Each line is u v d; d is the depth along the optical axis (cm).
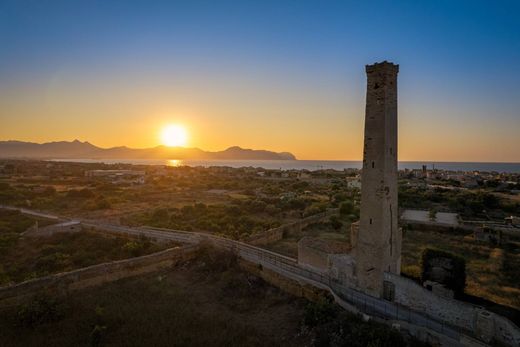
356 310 2247
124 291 2875
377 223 2473
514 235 5047
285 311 2564
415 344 1934
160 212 6269
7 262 3662
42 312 2323
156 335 2127
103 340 2072
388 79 2431
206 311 2536
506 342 1853
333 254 2880
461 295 2673
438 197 8644
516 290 2827
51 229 4691
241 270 3297
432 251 2819
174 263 3575
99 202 7131
